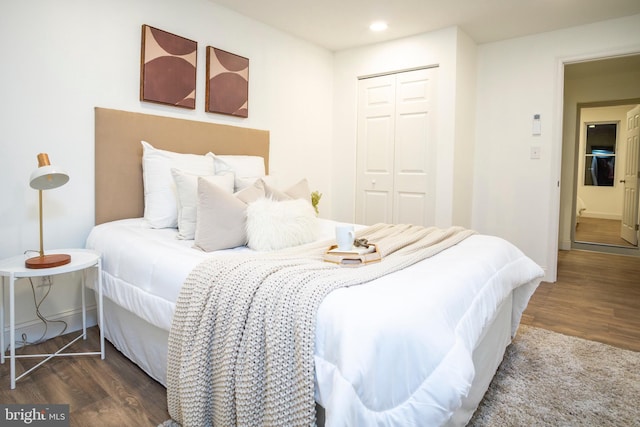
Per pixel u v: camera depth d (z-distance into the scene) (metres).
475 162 3.88
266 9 3.04
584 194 8.09
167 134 2.65
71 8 2.19
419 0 2.86
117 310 2.02
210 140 2.92
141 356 1.85
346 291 1.15
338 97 4.11
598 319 2.67
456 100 3.38
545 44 3.47
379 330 0.97
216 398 1.23
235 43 3.10
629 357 2.09
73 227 2.29
